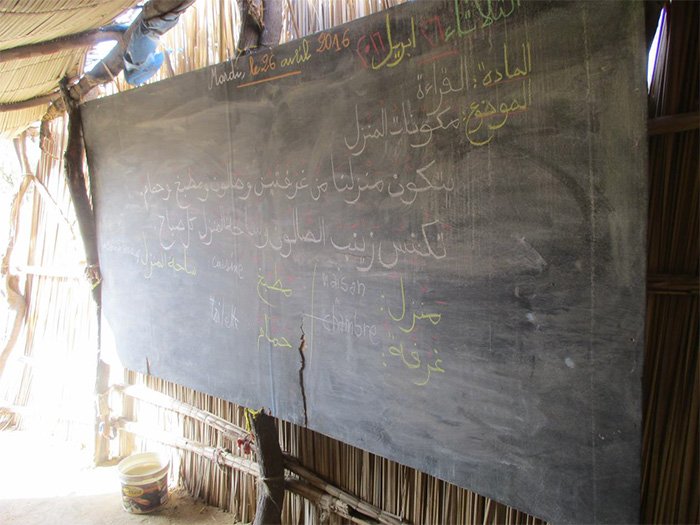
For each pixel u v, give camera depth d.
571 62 1.25
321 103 1.85
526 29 1.32
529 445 1.40
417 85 1.57
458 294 1.52
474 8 1.42
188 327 2.57
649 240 1.37
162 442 3.21
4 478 3.34
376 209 1.71
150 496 2.89
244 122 2.15
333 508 2.29
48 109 3.74
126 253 2.93
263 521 2.40
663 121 1.29
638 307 1.18
